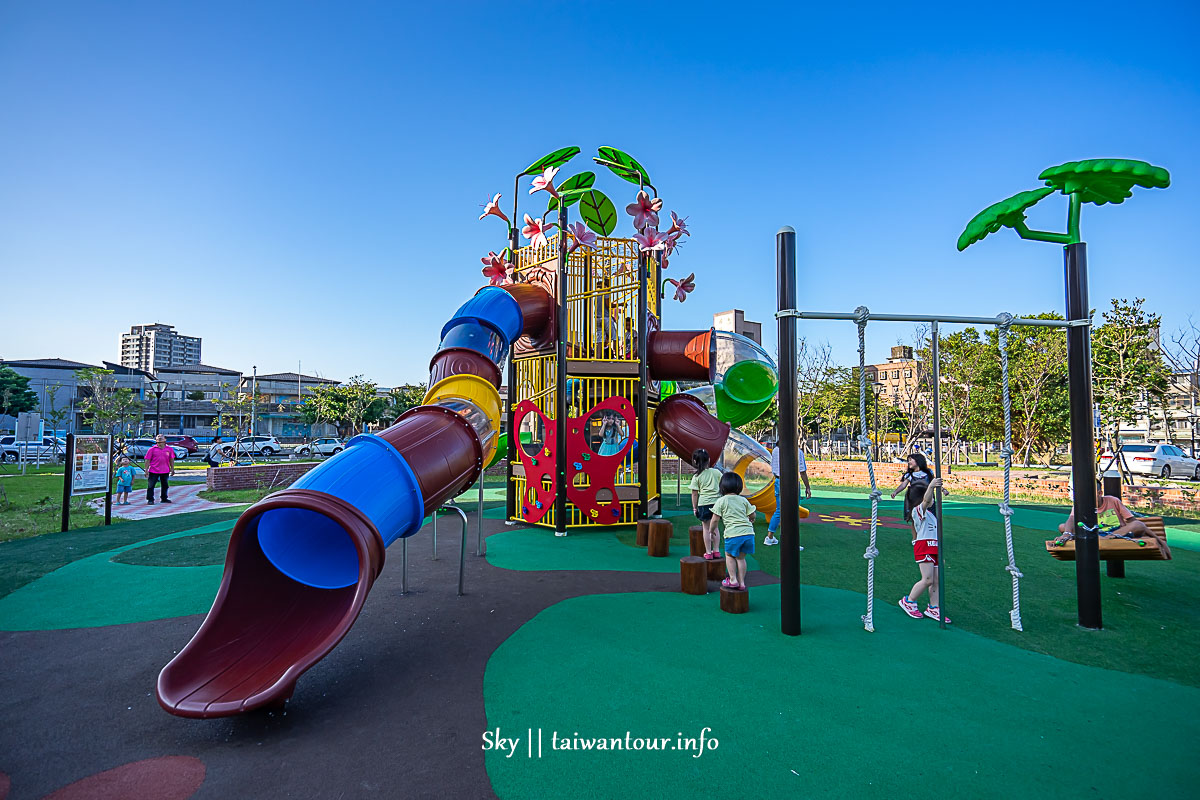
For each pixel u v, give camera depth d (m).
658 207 11.16
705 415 11.52
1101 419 21.55
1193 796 3.11
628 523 11.55
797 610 5.46
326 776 3.29
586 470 11.01
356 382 59.09
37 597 6.68
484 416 7.32
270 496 4.47
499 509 14.23
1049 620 5.90
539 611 6.18
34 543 9.80
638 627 5.68
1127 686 4.41
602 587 7.14
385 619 5.93
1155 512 14.11
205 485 21.39
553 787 3.17
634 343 11.66
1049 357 28.47
